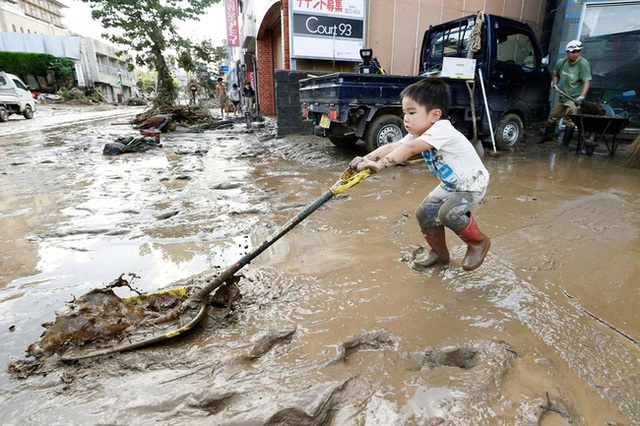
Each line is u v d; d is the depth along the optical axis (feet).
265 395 5.09
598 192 15.47
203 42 81.92
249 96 50.90
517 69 23.48
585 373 5.65
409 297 7.74
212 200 14.55
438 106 7.25
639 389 5.35
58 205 13.96
